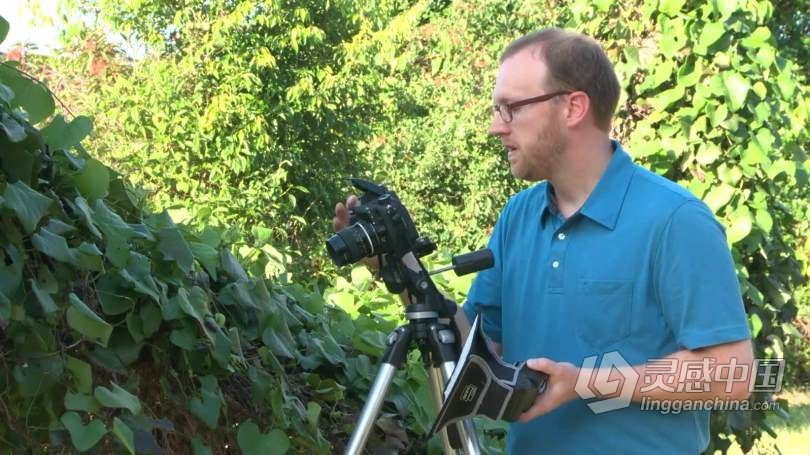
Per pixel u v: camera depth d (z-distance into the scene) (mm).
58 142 1653
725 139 3264
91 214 1630
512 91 1816
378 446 2176
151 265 1739
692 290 1695
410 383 2340
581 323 1796
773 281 3373
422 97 10422
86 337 1573
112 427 1629
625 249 1765
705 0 3266
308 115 8375
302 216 8344
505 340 1988
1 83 1568
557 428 1834
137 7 7738
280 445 1836
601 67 1818
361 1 8719
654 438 1774
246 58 7793
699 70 3201
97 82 7699
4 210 1460
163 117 7535
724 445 3193
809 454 6656
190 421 1831
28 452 1594
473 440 1777
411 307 1799
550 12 8703
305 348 2203
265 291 2016
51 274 1552
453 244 9805
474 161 9773
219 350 1782
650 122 3271
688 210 1733
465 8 9383
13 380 1542
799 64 7793
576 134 1817
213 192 7793
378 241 1758
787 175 3357
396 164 10203
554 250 1855
